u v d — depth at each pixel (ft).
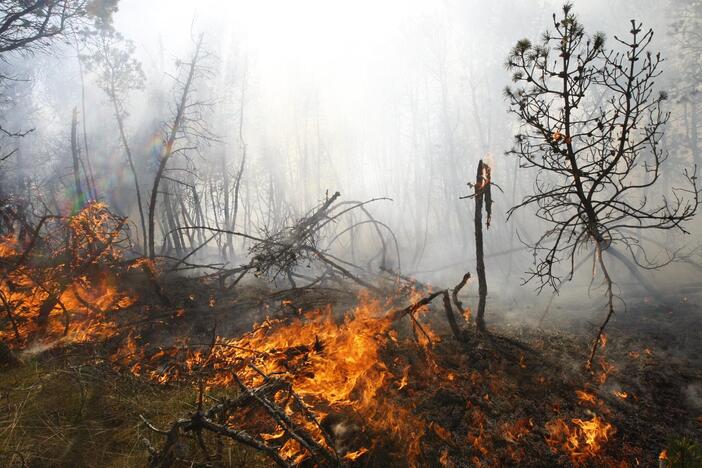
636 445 12.46
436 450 12.38
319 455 11.30
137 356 17.56
